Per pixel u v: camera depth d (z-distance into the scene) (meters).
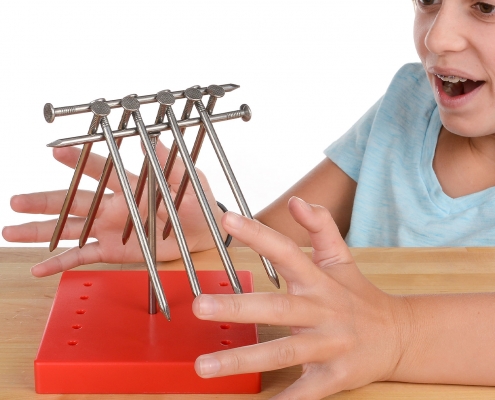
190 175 0.64
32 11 3.72
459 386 0.68
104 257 0.89
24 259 0.89
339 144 1.42
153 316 0.72
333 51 3.61
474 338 0.68
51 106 0.61
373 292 0.69
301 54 3.57
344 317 0.65
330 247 0.69
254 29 3.70
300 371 0.68
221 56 3.48
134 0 3.84
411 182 1.30
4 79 3.31
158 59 3.42
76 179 0.68
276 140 3.09
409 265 0.88
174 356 0.65
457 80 1.11
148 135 0.64
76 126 3.13
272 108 3.25
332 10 3.87
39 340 0.71
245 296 0.60
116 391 0.64
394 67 3.50
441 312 0.70
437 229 1.26
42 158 2.98
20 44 3.50
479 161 1.27
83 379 0.64
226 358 0.59
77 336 0.68
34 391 0.64
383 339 0.67
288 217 1.34
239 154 3.01
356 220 1.33
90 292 0.76
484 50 1.04
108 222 0.88
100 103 0.62
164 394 0.65
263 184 2.86
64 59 3.42
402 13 3.85
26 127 3.11
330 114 3.22
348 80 3.42
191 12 3.78
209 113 0.68
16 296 0.79
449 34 1.05
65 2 3.79
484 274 0.86
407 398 0.66
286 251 0.62
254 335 0.69
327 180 1.40
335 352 0.64
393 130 1.35
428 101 1.35
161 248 0.91
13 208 0.86
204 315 0.58
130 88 3.20
